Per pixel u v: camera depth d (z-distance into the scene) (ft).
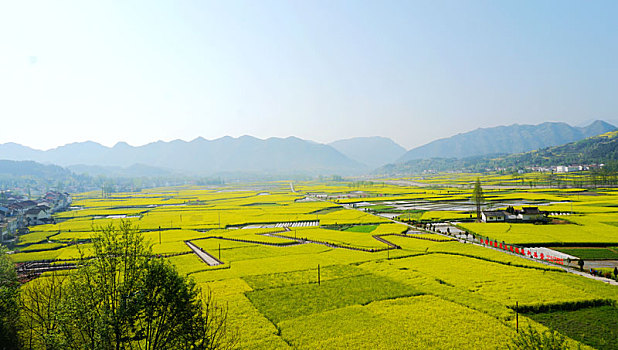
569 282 206.18
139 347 126.41
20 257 310.24
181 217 556.51
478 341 142.41
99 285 100.94
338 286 212.02
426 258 267.80
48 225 495.00
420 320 162.71
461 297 187.11
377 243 327.67
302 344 143.84
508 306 175.01
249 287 213.05
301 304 185.98
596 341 142.61
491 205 593.01
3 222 436.76
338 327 157.89
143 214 626.23
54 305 117.91
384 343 142.82
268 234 402.11
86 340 100.07
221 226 472.85
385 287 208.03
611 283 207.82
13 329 129.59
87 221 530.68
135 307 97.04
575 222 403.13
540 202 593.01
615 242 299.99
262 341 145.59
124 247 106.93
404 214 513.04
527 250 284.82
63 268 268.00
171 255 300.20
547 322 160.04
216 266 259.60
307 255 291.58
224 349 137.39
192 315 104.53
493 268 238.48
